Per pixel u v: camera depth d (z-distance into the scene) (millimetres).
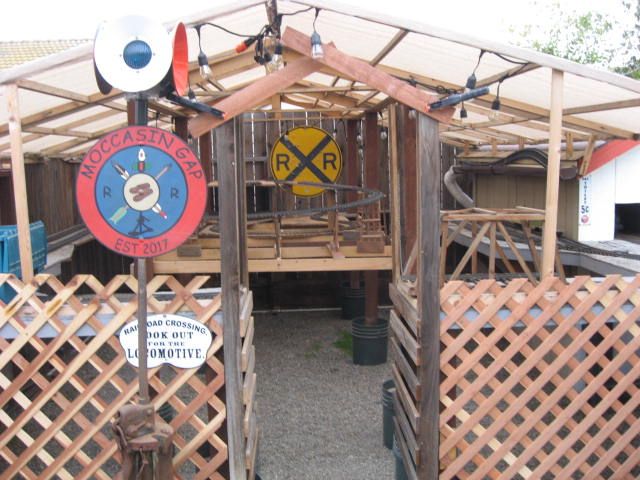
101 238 3613
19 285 4172
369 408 6812
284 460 5648
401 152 6031
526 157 8609
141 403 3768
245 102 4023
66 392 7418
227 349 4195
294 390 7371
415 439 4449
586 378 4441
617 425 4504
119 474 3852
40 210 9125
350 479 5320
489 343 4281
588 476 4582
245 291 5180
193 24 4500
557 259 5957
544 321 4277
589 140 7410
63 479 4336
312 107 10508
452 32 4465
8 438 4270
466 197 10758
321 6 4383
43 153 8906
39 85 4836
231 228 4121
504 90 6059
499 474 4473
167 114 7992
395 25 4465
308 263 8031
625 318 4344
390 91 4074
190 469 5566
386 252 8180
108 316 4266
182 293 4168
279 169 8578
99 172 3574
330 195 8734
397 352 5273
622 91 4965
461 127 8602
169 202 3613
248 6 4465
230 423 4254
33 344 4191
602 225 7941
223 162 4078
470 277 6492
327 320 10398
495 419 4402
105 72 3477
